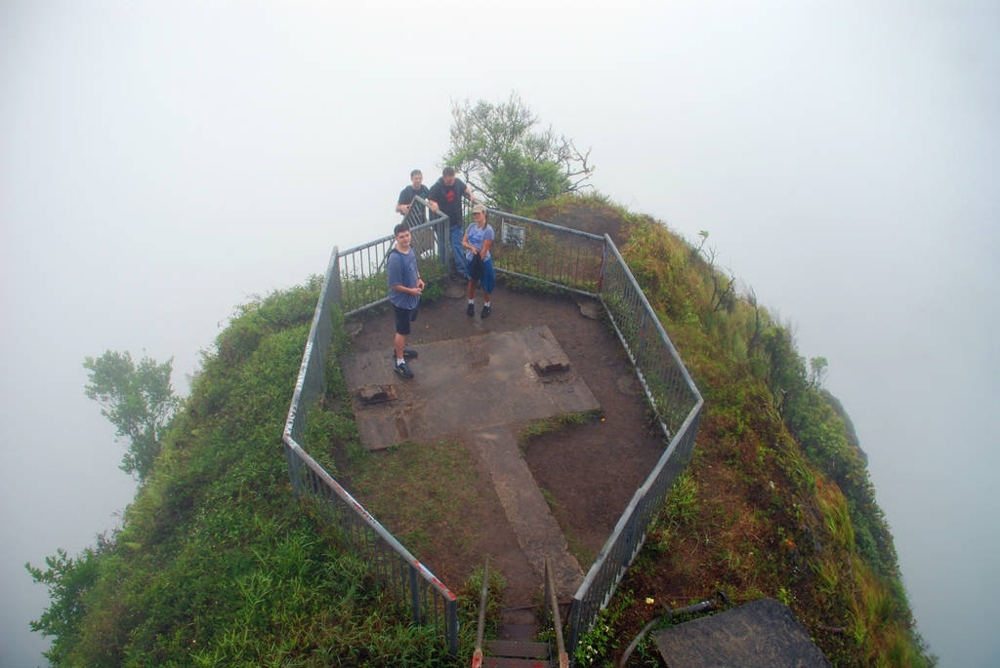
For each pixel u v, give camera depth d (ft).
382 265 33.58
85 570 26.66
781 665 18.11
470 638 18.39
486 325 33.24
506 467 24.90
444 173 33.94
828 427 46.09
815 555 24.30
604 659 18.69
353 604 19.15
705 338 37.19
